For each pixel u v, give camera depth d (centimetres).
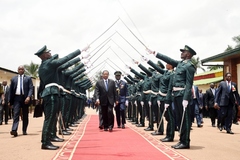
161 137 980
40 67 774
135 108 1623
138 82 1491
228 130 1125
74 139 914
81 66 1112
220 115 1191
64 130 1043
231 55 1778
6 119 1614
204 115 2133
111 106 1173
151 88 1111
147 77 1261
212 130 1246
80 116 1889
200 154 682
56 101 759
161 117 1023
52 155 657
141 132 1133
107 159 609
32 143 837
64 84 1112
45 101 754
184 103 758
